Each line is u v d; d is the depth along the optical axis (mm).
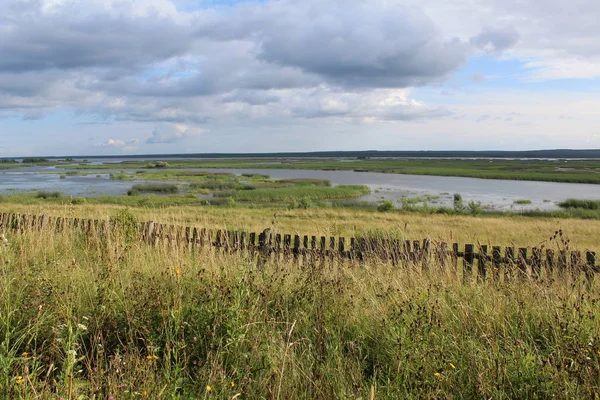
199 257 6480
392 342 3943
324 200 54531
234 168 157625
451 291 5207
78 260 6637
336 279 5406
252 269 5566
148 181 85125
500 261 6590
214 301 4398
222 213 30328
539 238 20109
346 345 4148
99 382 3127
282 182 84938
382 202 51562
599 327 4117
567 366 3545
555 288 5109
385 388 3436
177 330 3893
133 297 4609
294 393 3307
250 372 3504
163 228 8406
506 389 3506
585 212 39344
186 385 3346
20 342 3730
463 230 22609
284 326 4312
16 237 7902
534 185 78438
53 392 3092
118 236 7508
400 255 6984
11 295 4562
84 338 4109
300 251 7527
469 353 3770
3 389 2891
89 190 63438
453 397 3393
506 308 4637
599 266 5922
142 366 3357
